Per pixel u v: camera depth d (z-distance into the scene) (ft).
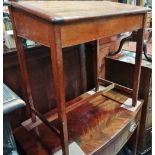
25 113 3.76
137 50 3.45
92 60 4.74
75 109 3.94
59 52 1.96
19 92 3.53
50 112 3.81
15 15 2.49
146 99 4.14
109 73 4.81
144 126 4.40
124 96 4.33
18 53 2.84
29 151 2.94
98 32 2.36
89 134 3.24
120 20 2.66
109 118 3.64
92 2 3.41
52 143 3.08
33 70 3.63
